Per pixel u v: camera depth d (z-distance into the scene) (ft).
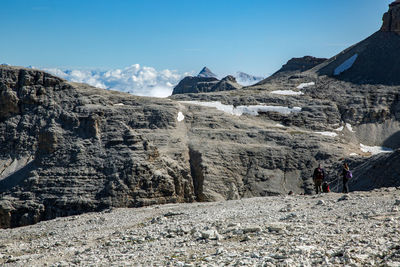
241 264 55.47
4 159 470.80
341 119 609.83
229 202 147.84
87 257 77.41
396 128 604.08
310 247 58.75
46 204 377.91
